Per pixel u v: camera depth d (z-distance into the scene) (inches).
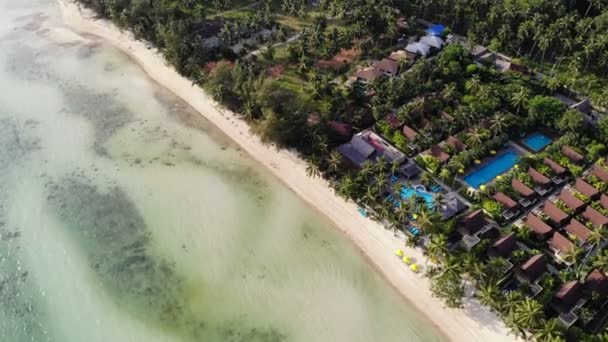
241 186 3676.2
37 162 3917.3
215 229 3334.2
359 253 3137.3
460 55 4559.5
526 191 3321.9
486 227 3102.9
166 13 5329.7
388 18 5027.1
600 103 4097.0
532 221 3100.4
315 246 3206.2
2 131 4234.7
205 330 2755.9
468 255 2819.9
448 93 4072.3
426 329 2723.9
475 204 3314.5
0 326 2807.6
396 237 3154.5
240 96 4232.3
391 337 2701.8
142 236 3297.2
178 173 3786.9
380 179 3329.2
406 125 3966.5
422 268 2962.6
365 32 4972.9
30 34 5679.1
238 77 4220.0
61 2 6368.1
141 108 4495.6
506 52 4874.5
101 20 5876.0
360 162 3631.9
